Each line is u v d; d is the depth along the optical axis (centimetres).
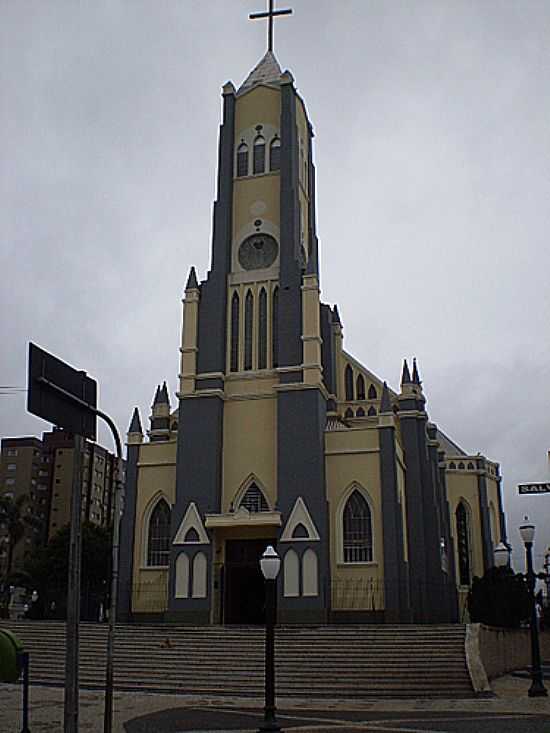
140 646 3691
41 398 1634
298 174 5725
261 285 5375
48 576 7706
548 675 3591
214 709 2595
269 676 2058
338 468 4856
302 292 5181
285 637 3694
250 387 5156
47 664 3509
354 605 4578
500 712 2403
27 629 4056
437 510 5419
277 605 4575
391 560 4600
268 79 5981
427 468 5291
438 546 5109
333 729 2078
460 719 2259
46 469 12062
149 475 5197
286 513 4728
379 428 4859
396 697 2875
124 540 5059
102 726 2205
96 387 1834
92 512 11762
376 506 4728
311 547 4625
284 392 4975
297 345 5081
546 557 5531
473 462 6700
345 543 4725
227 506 4953
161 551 5041
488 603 4678
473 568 6378
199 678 3209
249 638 3738
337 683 3056
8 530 9488
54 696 2869
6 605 8312
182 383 5184
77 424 1752
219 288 5381
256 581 4812
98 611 7769
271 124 5756
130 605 4941
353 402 5606
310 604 4531
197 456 4994
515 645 4081
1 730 2098
